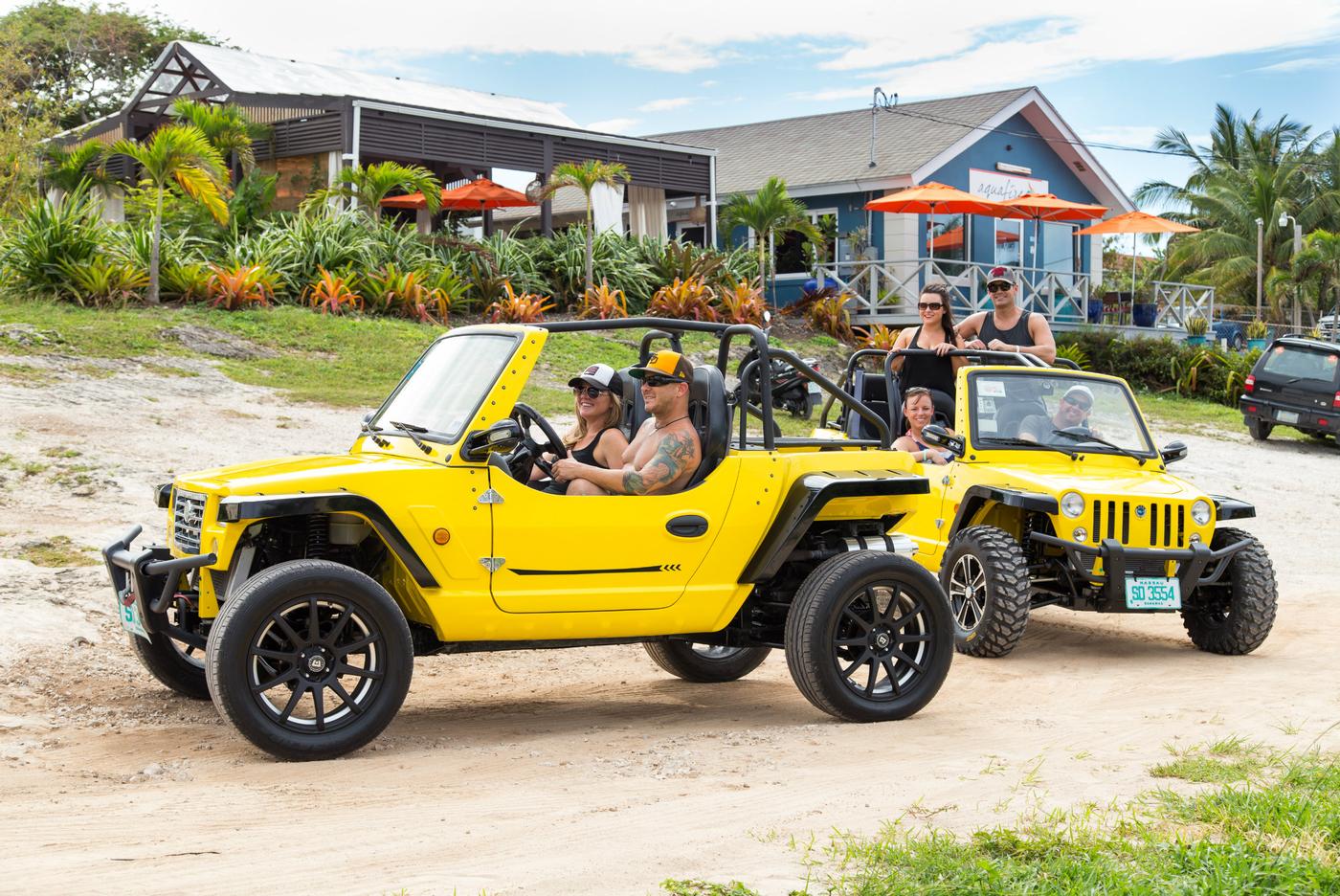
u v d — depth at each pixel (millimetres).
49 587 8430
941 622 6930
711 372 6750
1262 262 52031
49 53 45844
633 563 6473
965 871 4039
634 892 3975
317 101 24531
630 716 7020
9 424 12742
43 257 18797
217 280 19688
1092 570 8703
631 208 29656
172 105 23906
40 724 6309
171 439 13070
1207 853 4195
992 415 9562
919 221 31172
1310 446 23047
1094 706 7254
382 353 18672
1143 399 27141
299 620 5938
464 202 27719
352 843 4484
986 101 33688
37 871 4133
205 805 4977
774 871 4168
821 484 6699
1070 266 35219
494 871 4180
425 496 5988
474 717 6922
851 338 27516
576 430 7047
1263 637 8914
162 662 6676
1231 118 58906
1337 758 5773
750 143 36438
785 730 6539
